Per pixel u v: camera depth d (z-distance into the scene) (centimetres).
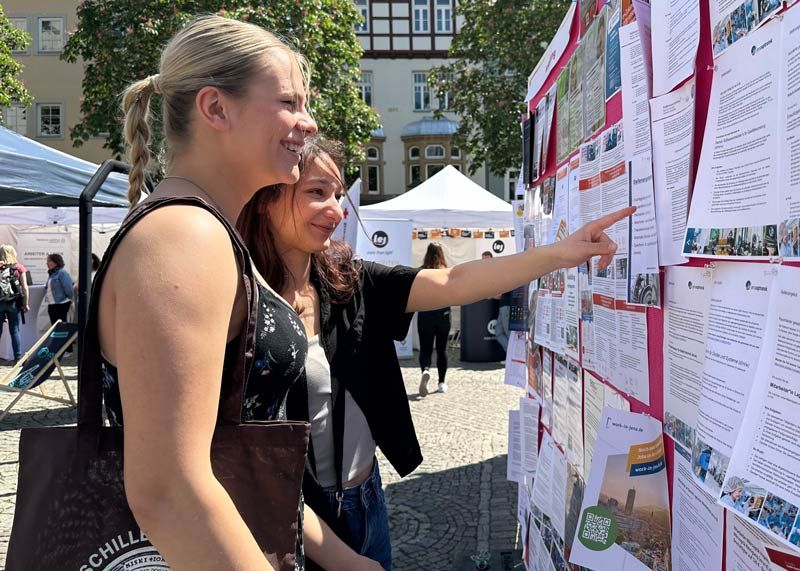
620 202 162
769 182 96
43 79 2625
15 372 706
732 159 107
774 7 94
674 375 134
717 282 114
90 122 1502
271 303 113
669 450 140
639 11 145
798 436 89
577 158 205
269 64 112
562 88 226
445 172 1234
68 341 739
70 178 478
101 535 98
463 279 189
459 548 397
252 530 102
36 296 1250
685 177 125
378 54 3219
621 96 160
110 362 99
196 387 89
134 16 1412
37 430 102
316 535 151
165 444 87
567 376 221
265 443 104
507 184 3228
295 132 115
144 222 95
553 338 237
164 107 116
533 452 284
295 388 177
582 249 169
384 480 525
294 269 185
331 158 184
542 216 262
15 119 2631
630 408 161
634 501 147
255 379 109
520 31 1645
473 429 668
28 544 100
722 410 110
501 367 1039
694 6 119
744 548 108
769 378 96
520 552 379
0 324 1139
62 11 2617
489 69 1752
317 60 1467
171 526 87
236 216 116
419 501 477
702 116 120
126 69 1428
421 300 194
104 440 100
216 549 87
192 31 113
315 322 187
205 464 89
